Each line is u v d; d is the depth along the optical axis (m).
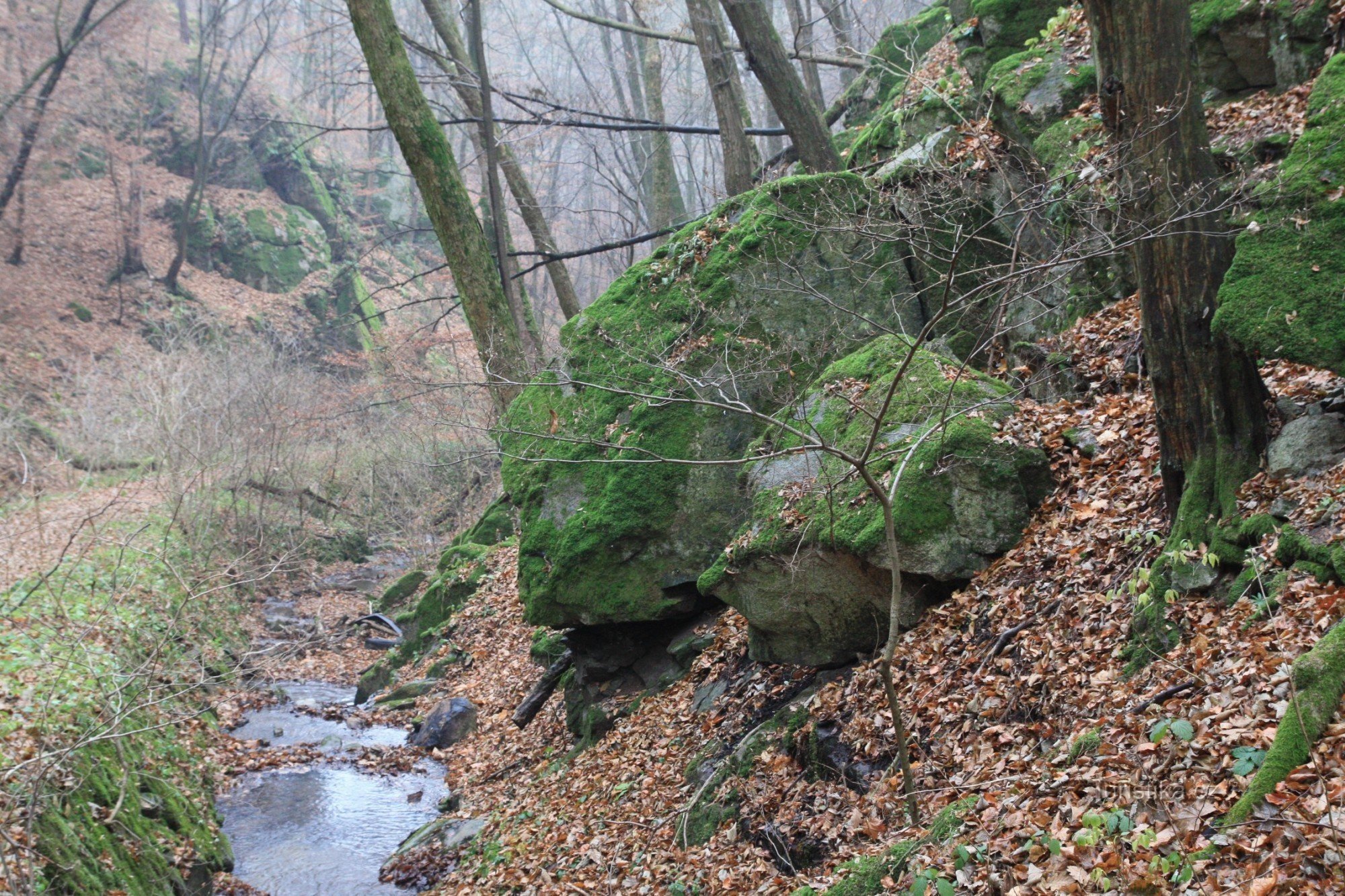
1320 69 8.12
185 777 11.23
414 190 50.38
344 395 26.58
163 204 39.16
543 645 12.88
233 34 50.16
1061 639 6.31
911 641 7.38
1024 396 8.65
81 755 8.83
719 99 14.72
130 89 39.50
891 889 5.10
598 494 10.52
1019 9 11.17
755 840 6.94
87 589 13.58
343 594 23.77
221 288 38.78
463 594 18.23
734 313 10.45
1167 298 5.89
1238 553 5.63
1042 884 4.44
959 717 6.41
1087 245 8.25
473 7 17.06
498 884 8.52
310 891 9.84
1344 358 5.11
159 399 21.36
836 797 6.66
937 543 7.40
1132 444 7.34
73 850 7.70
